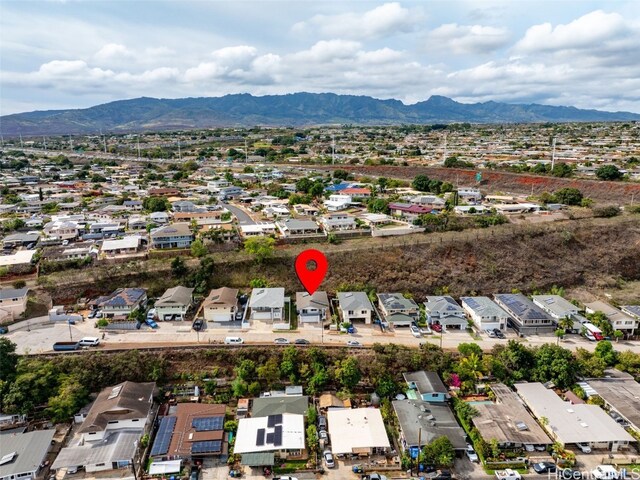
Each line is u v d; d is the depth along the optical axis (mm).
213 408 56031
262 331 70812
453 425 52281
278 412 54031
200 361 63406
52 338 67938
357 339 69000
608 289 90750
